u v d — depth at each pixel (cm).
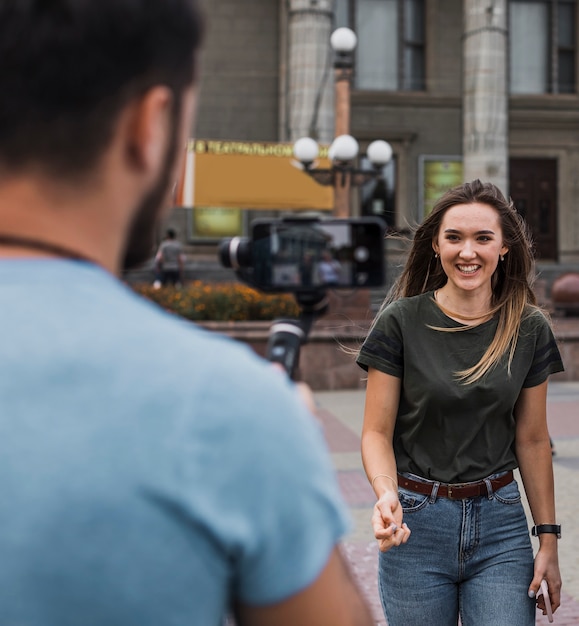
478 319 249
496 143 2266
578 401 1205
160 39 77
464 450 245
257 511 72
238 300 1480
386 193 2455
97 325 74
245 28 2392
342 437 942
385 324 250
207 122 2381
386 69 2489
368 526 589
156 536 70
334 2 2427
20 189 75
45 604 68
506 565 243
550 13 2564
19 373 71
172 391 72
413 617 245
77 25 72
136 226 85
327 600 77
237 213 2348
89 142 75
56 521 68
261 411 74
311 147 1345
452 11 2505
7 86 72
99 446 70
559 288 1925
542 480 252
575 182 2562
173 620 71
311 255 130
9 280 74
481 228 245
